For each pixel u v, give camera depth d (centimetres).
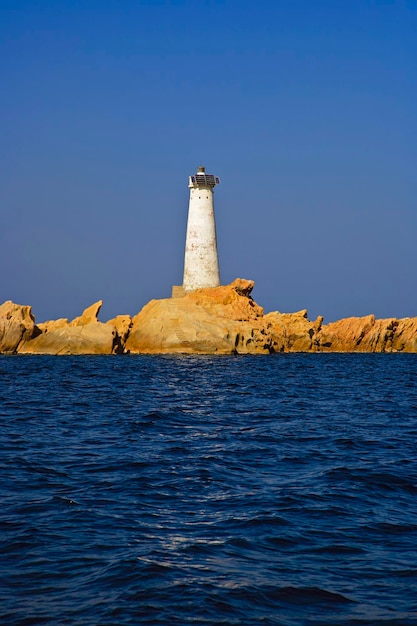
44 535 1897
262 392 5916
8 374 7800
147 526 1991
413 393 6006
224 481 2514
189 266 12269
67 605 1486
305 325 12744
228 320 11281
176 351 10925
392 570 1686
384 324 13112
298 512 2133
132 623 1416
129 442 3272
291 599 1530
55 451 3016
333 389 6306
